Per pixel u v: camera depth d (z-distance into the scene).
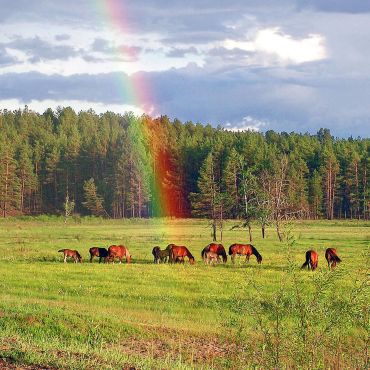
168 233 71.31
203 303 21.48
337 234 64.12
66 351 11.76
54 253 41.81
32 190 128.12
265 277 26.44
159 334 16.09
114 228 84.50
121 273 30.14
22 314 16.52
